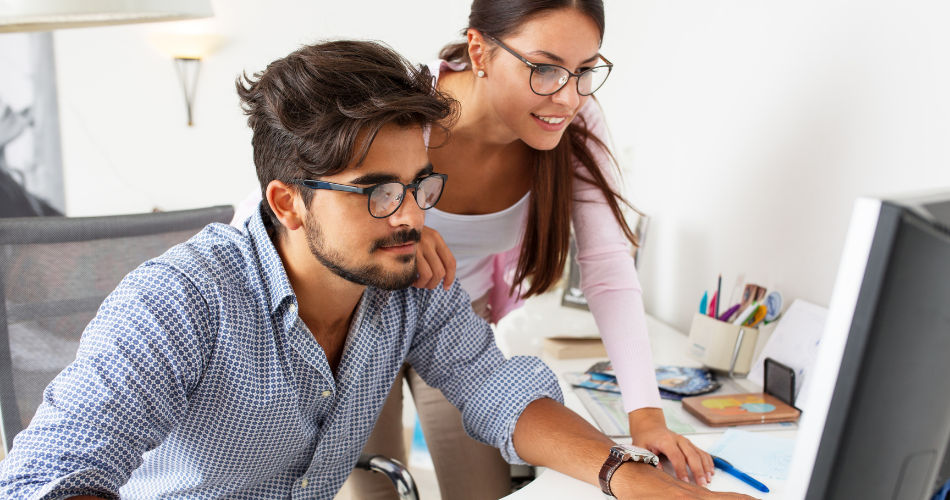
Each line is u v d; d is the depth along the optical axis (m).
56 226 1.09
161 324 0.75
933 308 0.45
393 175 0.74
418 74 0.80
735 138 1.46
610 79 2.15
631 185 2.04
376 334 0.95
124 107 3.46
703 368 1.36
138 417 0.72
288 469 0.96
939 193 0.48
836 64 1.17
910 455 0.49
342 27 3.63
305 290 0.85
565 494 0.83
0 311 1.05
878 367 0.44
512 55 0.96
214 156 3.61
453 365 1.04
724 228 1.53
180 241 1.23
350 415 0.95
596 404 1.16
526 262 1.26
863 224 0.44
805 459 0.48
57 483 0.63
